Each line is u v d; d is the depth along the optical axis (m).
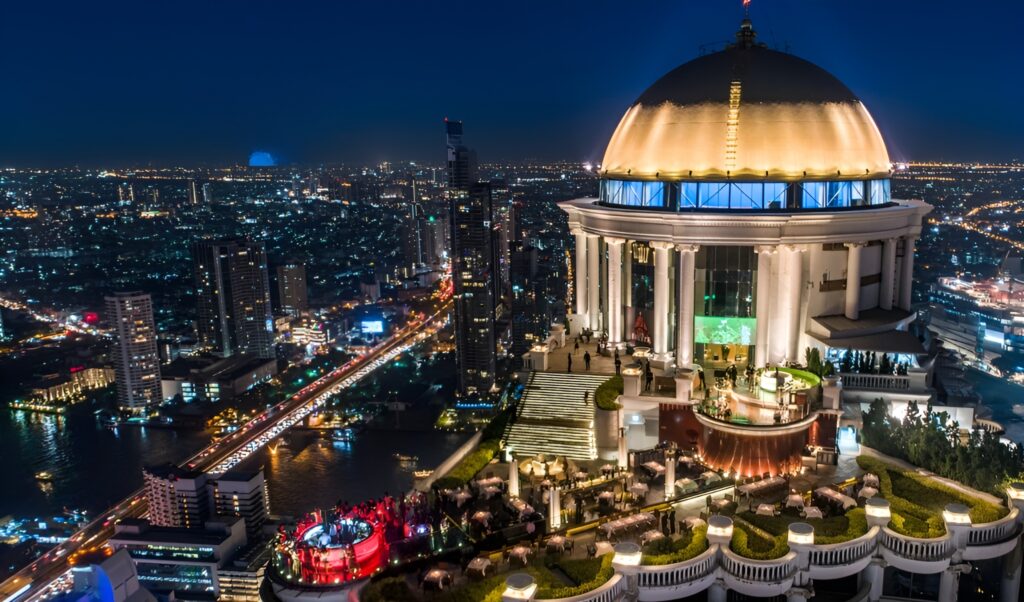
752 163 68.69
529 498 55.66
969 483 53.56
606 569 43.28
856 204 71.06
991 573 50.62
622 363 76.25
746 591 43.88
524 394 72.56
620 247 77.50
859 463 58.12
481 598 42.50
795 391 58.78
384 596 43.25
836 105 71.19
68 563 186.50
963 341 192.00
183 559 175.62
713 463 59.53
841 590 48.88
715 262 70.62
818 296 73.06
